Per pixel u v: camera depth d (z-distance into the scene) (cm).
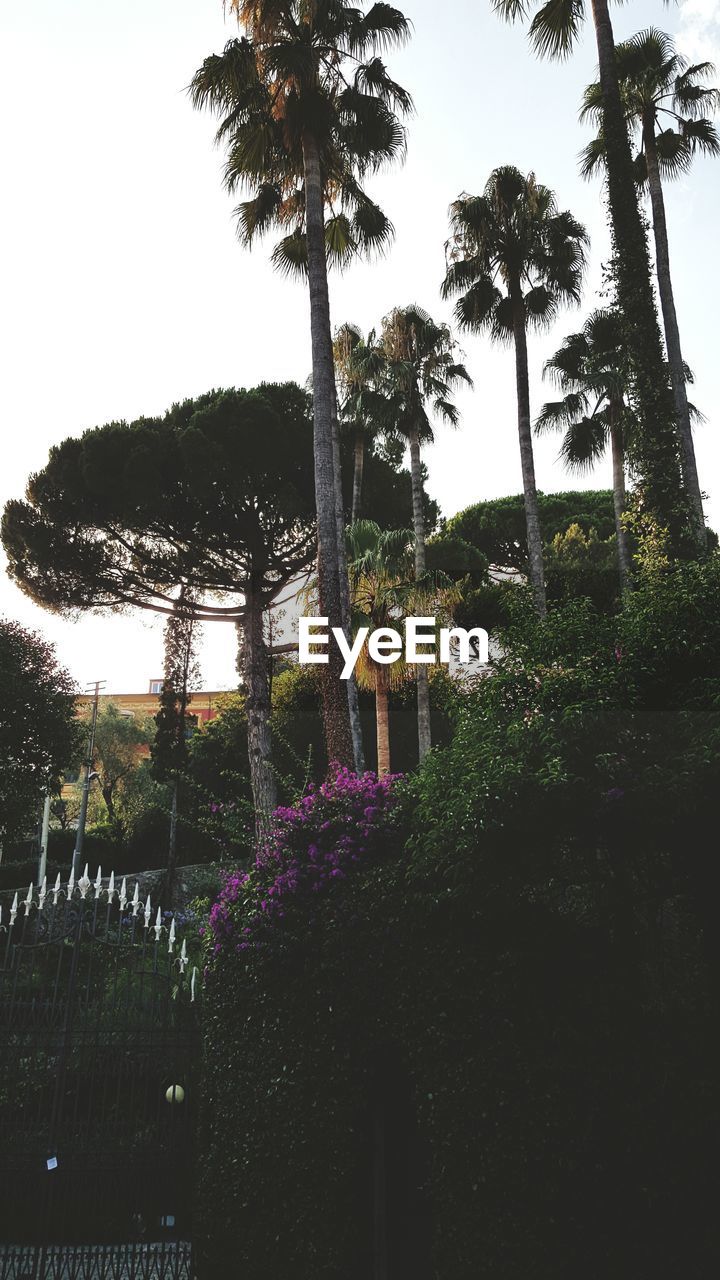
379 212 1683
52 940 854
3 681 2167
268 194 1608
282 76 1401
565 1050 520
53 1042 814
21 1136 780
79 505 2348
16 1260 717
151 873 2517
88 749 3341
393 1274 613
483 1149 532
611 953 530
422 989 592
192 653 2862
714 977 545
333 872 680
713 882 543
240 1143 699
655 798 470
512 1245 507
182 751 2769
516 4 1516
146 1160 787
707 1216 468
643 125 1861
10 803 2184
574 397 2291
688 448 1642
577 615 580
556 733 502
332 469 1295
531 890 539
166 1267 752
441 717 2433
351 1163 614
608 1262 481
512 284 2066
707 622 518
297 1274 619
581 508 3234
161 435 2328
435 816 570
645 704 530
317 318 1351
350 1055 631
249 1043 715
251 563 2477
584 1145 499
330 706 1166
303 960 688
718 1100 479
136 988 914
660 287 1773
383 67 1523
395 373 2303
